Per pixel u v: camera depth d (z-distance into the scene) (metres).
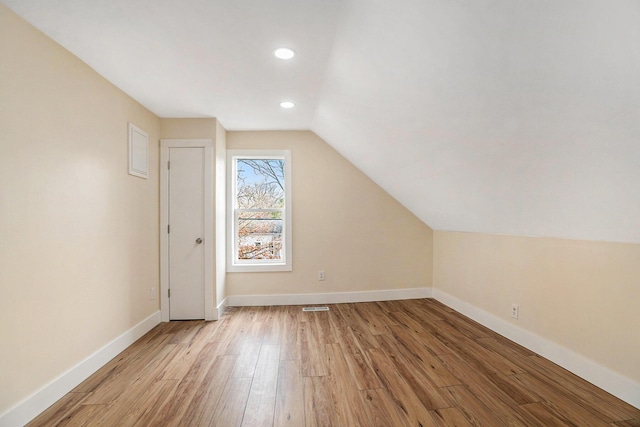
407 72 1.66
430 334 2.70
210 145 3.15
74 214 1.92
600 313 1.84
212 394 1.81
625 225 1.59
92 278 2.08
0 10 1.45
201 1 1.42
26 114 1.58
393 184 3.40
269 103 2.76
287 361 2.21
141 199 2.76
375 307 3.53
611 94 1.05
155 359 2.27
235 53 1.90
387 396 1.77
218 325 2.97
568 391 1.80
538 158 1.58
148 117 2.90
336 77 2.14
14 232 1.51
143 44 1.80
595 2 0.85
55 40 1.76
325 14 1.52
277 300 3.64
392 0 1.28
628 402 1.68
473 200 2.46
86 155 2.04
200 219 3.15
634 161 1.22
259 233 3.75
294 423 1.55
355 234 3.77
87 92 2.04
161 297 3.10
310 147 3.69
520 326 2.48
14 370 1.50
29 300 1.59
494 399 1.73
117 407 1.69
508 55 1.19
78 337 1.94
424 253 3.90
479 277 3.01
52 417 1.61
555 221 1.98
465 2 1.10
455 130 1.83
